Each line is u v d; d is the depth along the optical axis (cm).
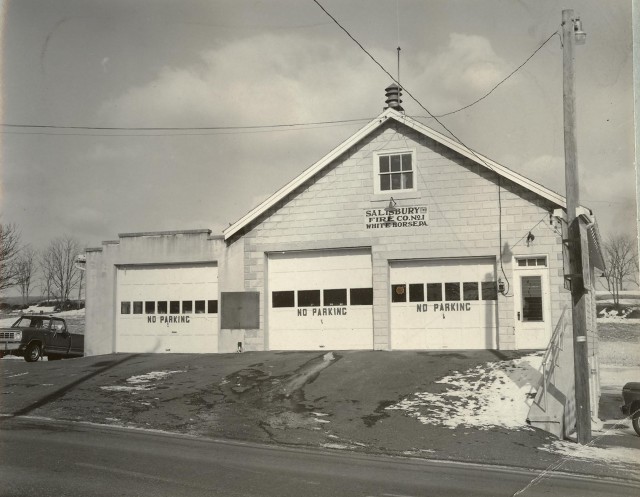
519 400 1373
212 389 1572
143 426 1248
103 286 2344
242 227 2198
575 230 1216
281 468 908
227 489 769
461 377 1562
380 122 2072
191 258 2261
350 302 2103
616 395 2156
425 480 862
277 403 1429
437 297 2020
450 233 2006
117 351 2323
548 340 1902
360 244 2083
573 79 1230
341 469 918
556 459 1044
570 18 1238
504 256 1952
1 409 1388
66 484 764
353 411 1348
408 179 2064
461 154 1997
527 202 1950
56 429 1177
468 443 1129
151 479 805
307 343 2125
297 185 2141
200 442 1109
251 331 2166
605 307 3052
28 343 2383
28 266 4241
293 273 2166
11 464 867
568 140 1231
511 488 834
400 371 1645
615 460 1045
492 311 1972
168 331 2288
